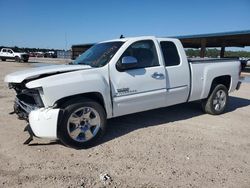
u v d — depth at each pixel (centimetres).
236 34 2366
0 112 712
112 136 557
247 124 675
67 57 6575
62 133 469
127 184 379
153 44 598
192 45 4019
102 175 397
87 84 491
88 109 494
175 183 384
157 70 589
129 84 548
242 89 1335
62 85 469
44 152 472
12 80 495
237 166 443
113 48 561
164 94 608
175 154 478
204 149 505
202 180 395
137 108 575
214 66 716
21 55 4119
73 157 456
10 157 450
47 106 466
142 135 566
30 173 400
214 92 729
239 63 798
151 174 407
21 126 599
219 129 626
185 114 745
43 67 538
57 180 383
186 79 649
